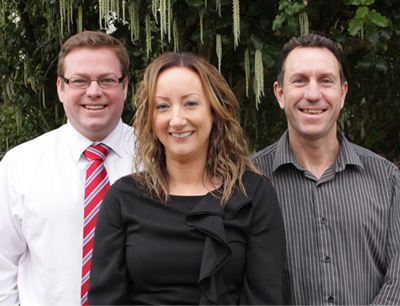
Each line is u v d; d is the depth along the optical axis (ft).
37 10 11.69
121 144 6.57
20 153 6.19
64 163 6.21
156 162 5.12
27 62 10.80
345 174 5.69
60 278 5.72
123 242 4.71
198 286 4.34
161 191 4.88
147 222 4.57
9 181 6.03
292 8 7.41
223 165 5.07
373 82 13.56
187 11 8.16
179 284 4.46
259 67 7.97
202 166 5.04
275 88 6.37
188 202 4.75
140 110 5.08
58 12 10.23
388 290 5.11
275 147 6.30
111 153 6.48
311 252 5.49
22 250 6.18
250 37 8.07
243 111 13.48
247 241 4.68
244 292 4.51
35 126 12.55
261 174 5.15
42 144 6.32
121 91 6.38
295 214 5.66
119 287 4.55
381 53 12.12
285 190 5.81
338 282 5.32
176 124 4.60
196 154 4.93
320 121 5.55
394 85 13.56
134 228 4.60
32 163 6.10
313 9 8.52
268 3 8.13
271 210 4.79
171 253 4.43
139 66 10.46
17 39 10.91
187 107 4.70
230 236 4.55
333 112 5.60
